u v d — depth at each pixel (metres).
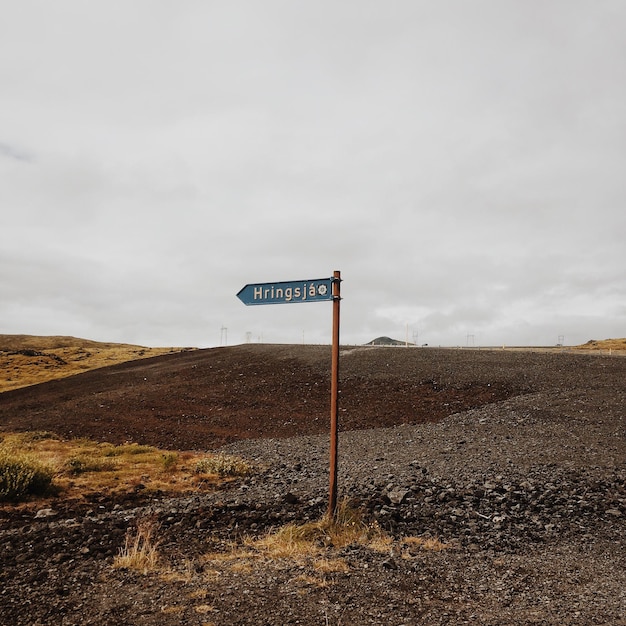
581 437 18.05
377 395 31.36
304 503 10.64
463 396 29.03
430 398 29.45
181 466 17.31
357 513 8.82
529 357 37.62
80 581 6.06
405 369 36.34
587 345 82.06
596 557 7.30
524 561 6.96
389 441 20.61
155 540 7.96
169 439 25.69
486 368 34.44
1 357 93.12
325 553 7.02
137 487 13.87
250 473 16.12
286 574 6.16
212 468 16.20
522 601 5.43
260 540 7.89
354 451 19.08
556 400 25.30
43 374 77.31
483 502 10.43
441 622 4.86
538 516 9.55
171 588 5.75
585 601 5.45
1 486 12.09
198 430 27.23
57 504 11.64
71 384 49.91
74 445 23.92
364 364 39.28
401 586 5.82
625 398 24.20
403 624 4.82
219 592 5.61
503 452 15.94
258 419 28.75
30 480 12.52
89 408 35.09
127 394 38.91
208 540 7.96
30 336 182.12
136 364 60.25
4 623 4.92
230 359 49.28
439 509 9.88
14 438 25.88
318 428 25.88
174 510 10.57
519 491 11.27
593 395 25.48
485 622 4.86
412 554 7.08
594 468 13.41
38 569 6.60
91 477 15.27
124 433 27.53
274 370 41.31
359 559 6.75
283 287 8.77
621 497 10.84
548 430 19.64
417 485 11.72
